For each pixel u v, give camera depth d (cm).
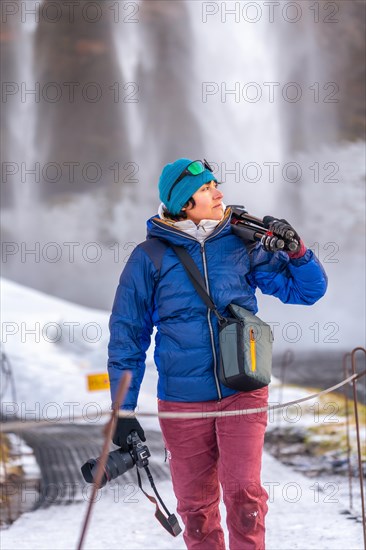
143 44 7219
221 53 6862
